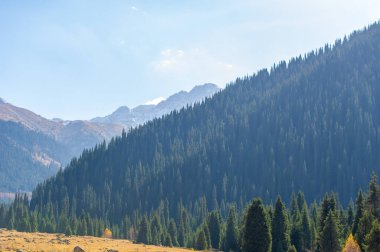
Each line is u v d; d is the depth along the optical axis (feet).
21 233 335.88
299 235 288.30
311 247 292.61
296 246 286.87
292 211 355.56
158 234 401.70
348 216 302.25
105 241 304.91
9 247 198.18
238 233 338.34
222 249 345.10
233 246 334.65
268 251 223.92
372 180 248.52
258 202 228.02
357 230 238.48
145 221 394.93
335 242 226.17
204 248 341.82
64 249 200.54
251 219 226.99
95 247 233.35
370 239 181.16
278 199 265.13
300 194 387.14
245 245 226.79
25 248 196.75
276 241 259.39
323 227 242.17
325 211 272.51
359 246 219.41
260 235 224.12
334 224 228.63
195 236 395.14
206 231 367.04
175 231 417.08
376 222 185.16
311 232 294.46
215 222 386.93
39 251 188.34
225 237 342.03
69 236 332.39
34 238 270.05
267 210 289.94
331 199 275.39
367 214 227.20
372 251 179.42
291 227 291.17
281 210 263.29
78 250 192.95
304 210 301.84
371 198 244.83
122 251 223.51
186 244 405.18
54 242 247.50
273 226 261.65
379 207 242.17
